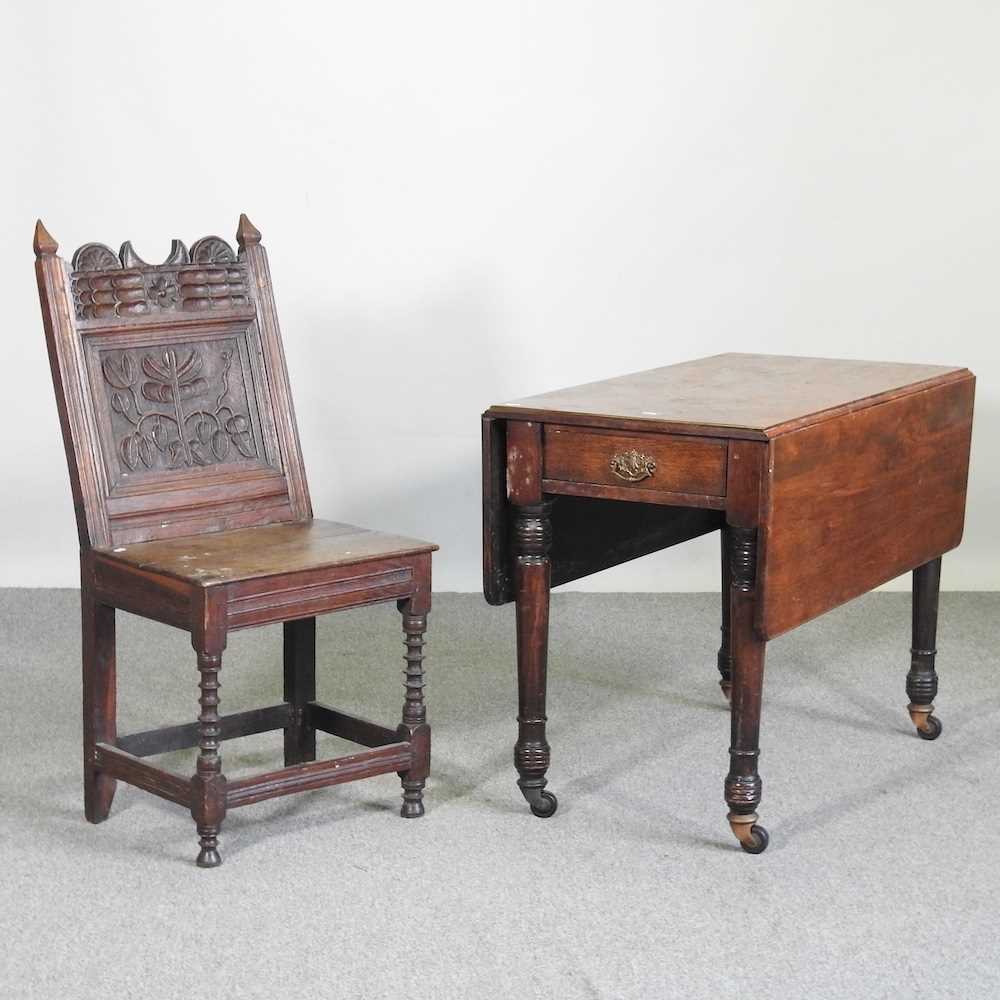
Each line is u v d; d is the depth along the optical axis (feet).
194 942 9.10
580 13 16.67
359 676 14.23
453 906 9.56
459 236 17.12
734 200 16.93
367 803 11.20
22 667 14.35
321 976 8.70
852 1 16.49
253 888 9.82
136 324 11.01
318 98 16.83
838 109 16.69
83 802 11.23
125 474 10.93
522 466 10.59
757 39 16.63
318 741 12.46
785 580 9.93
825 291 17.04
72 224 16.94
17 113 16.74
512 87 16.83
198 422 11.29
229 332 11.50
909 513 11.43
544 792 10.96
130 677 14.16
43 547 17.46
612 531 11.82
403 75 16.80
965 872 10.06
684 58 16.71
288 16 16.67
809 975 8.71
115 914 9.46
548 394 11.12
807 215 16.90
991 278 16.87
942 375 11.89
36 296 16.96
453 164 16.98
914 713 12.53
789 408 10.27
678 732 12.72
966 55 16.51
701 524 12.98
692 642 15.31
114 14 16.61
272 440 11.62
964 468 12.29
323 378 17.39
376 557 10.43
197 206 16.99
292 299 17.22
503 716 13.12
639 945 9.05
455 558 17.71
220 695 13.71
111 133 16.81
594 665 14.55
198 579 9.74
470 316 17.29
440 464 17.57
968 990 8.55
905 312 17.02
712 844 10.48
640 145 16.88
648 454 10.07
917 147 16.69
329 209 17.06
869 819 10.91
